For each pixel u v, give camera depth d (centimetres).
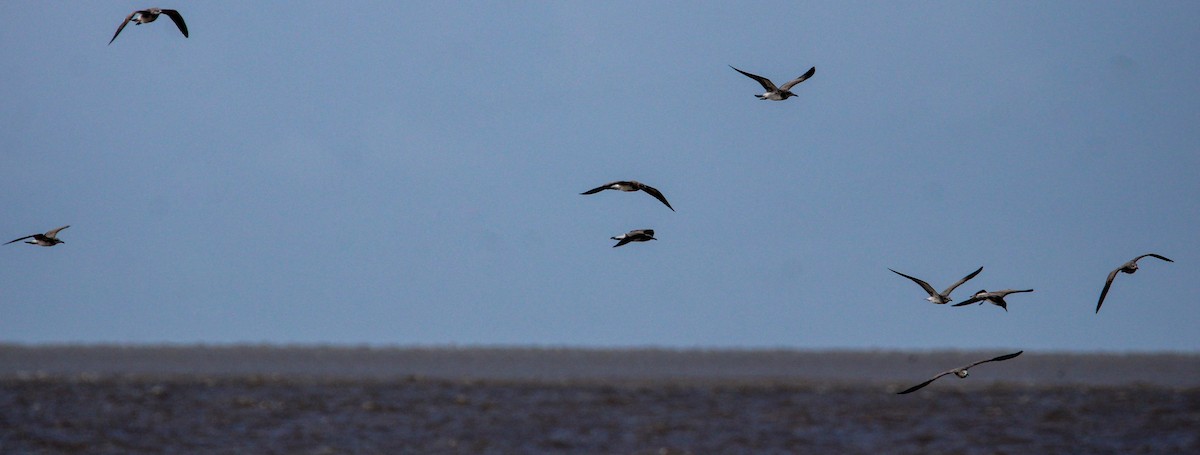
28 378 6194
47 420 4934
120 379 6238
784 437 4856
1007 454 4547
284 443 4653
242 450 4528
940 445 4716
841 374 7188
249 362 7594
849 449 4647
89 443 4566
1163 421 5153
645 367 7562
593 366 7625
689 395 5888
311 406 5375
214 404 5394
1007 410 5403
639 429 4978
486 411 5322
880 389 6125
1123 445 4712
